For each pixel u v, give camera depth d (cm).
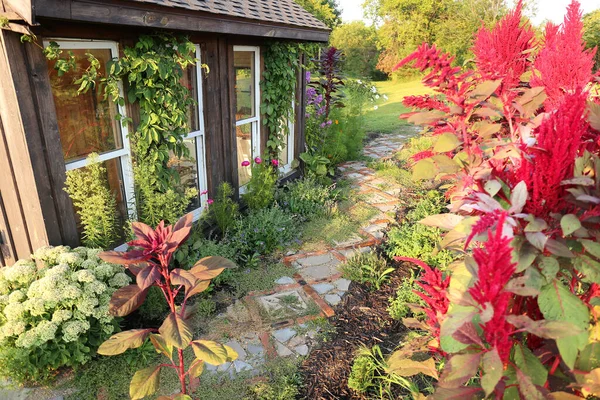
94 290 277
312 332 323
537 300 148
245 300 364
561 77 226
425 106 250
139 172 355
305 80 688
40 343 254
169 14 323
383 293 376
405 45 2780
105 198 323
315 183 673
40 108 280
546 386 152
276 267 420
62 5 238
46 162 290
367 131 1154
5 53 255
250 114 549
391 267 412
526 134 180
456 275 159
